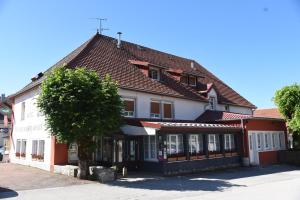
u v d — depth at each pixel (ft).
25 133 85.15
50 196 43.37
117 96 57.57
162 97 83.82
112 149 66.08
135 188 50.01
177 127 65.82
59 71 56.08
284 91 95.66
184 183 55.31
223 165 78.74
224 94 110.42
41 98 55.36
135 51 98.78
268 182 57.11
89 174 58.29
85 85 54.60
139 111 77.30
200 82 107.34
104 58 82.53
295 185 53.06
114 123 56.80
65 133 53.83
